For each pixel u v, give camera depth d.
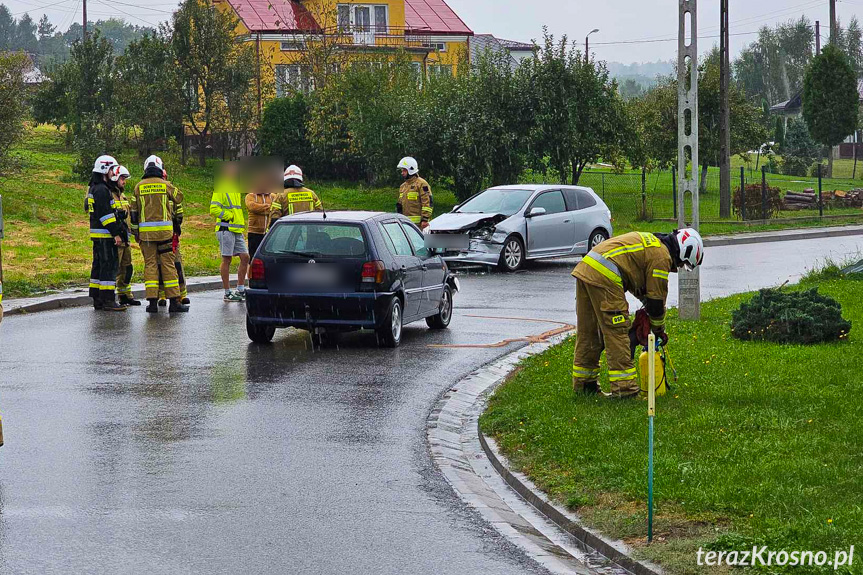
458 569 6.13
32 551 6.30
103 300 17.47
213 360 13.06
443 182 41.06
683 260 10.27
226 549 6.39
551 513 7.20
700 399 10.02
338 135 45.53
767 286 21.11
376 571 6.06
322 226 14.18
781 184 58.72
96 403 10.52
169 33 48.00
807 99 68.88
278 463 8.45
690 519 6.57
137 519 6.96
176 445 8.95
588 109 39.50
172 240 17.45
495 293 20.56
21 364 12.59
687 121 16.17
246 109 47.62
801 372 11.17
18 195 35.41
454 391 11.46
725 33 40.28
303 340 14.78
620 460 7.90
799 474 7.34
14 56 37.84
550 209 26.00
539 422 9.27
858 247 31.19
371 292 13.82
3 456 8.52
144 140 49.06
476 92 39.47
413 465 8.48
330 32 53.06
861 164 83.75
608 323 10.15
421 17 64.69
